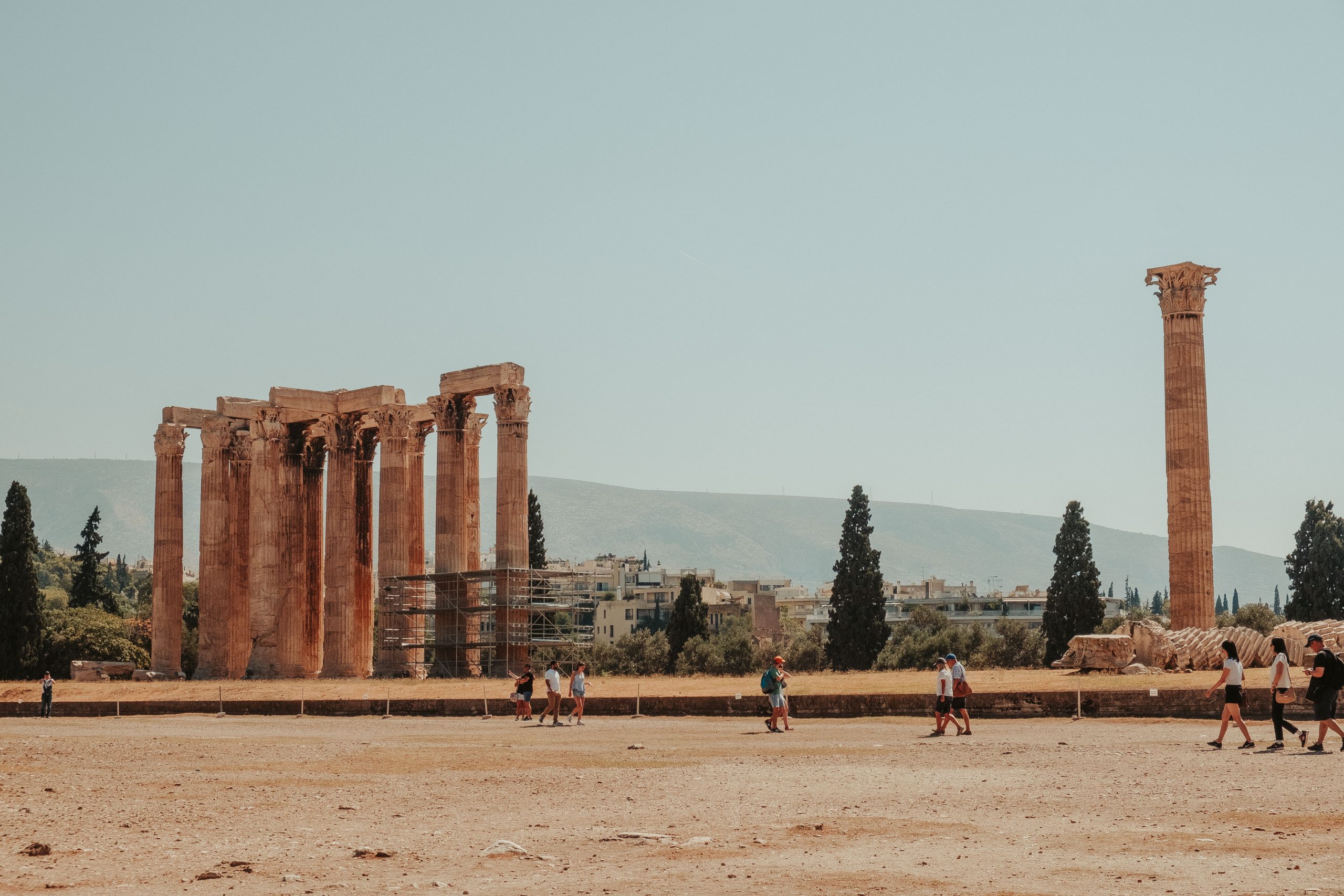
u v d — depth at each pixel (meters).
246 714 61.03
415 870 16.14
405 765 30.20
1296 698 36.56
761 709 46.97
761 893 14.28
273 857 17.31
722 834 18.62
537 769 28.75
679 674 121.12
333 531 87.94
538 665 89.94
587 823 20.17
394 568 86.00
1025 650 120.38
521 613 81.19
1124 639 48.38
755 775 26.30
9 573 105.19
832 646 111.69
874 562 111.88
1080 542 105.44
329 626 87.19
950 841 17.52
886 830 18.53
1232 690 28.66
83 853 17.61
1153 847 16.56
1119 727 36.44
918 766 27.23
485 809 22.08
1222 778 23.00
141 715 61.94
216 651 92.62
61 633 108.62
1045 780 23.83
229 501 94.69
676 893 14.34
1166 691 38.69
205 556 93.38
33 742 40.16
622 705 50.75
